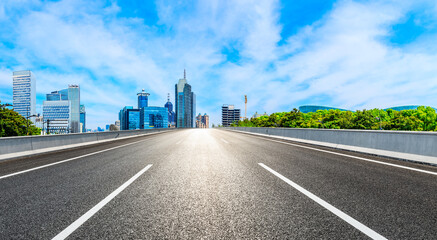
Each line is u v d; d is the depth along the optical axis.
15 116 49.53
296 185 3.92
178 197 3.32
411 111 66.75
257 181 4.21
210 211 2.79
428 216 2.62
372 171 5.03
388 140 7.09
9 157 7.38
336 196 3.33
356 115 63.00
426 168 5.34
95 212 2.77
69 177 4.60
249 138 17.31
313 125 75.56
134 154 8.16
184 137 19.33
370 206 2.92
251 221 2.51
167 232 2.28
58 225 2.44
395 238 2.14
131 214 2.71
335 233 2.24
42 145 9.14
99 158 7.23
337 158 6.93
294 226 2.39
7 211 2.82
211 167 5.59
